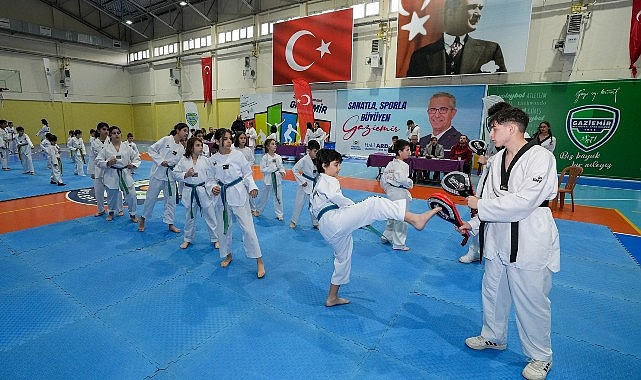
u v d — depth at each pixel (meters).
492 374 2.31
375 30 13.70
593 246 4.66
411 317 2.96
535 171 2.01
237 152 3.75
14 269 3.76
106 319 2.86
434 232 5.24
